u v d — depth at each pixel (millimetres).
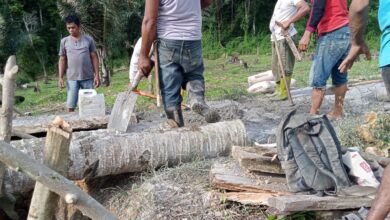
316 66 6004
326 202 3650
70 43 8188
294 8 7844
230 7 36375
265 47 34188
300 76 13109
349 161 3967
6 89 3703
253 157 4137
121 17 21469
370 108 7043
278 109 7496
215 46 35031
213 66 26156
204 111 5273
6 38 28125
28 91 21453
